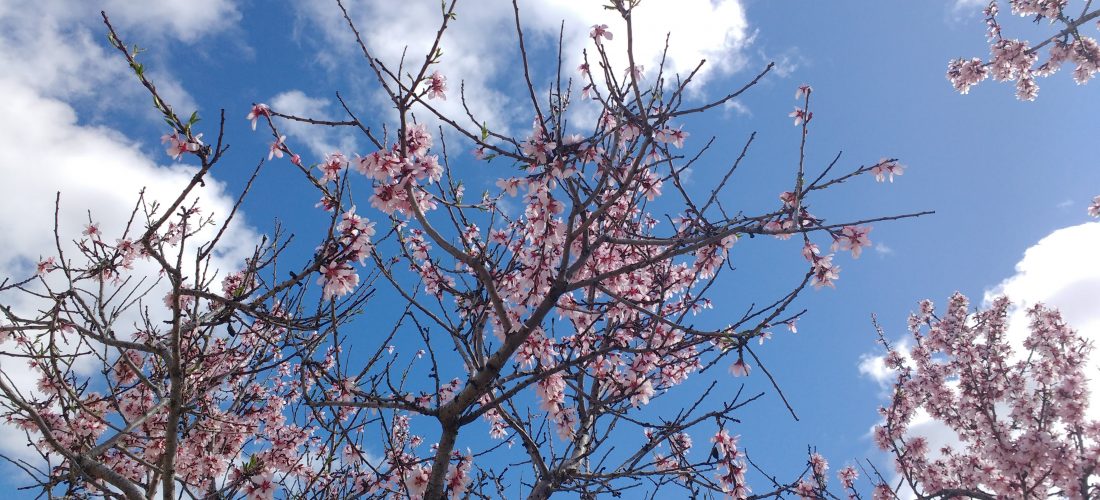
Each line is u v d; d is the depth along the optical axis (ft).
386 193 14.51
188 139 11.84
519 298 17.72
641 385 17.65
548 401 17.48
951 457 32.86
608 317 19.25
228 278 18.85
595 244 15.81
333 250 13.94
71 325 14.40
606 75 13.16
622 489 17.93
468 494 17.19
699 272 20.21
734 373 15.98
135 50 11.39
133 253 16.61
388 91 13.39
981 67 33.47
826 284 14.89
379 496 18.56
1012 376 31.32
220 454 20.75
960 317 33.88
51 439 14.20
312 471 19.63
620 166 15.72
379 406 15.38
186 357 15.55
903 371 34.65
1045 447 25.80
